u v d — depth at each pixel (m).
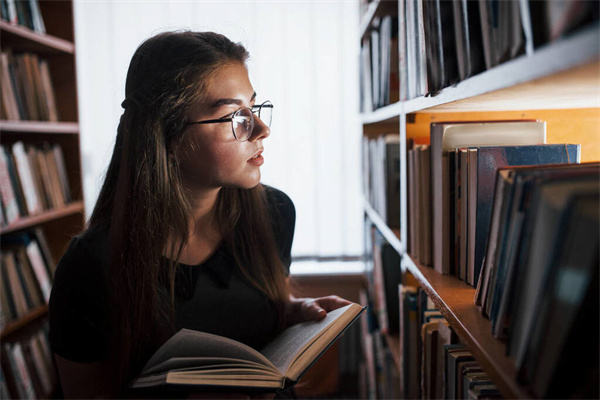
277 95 2.59
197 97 0.93
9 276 1.95
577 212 0.41
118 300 0.95
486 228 0.81
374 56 1.72
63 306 0.96
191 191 1.01
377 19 1.72
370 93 1.86
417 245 1.09
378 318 1.81
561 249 0.42
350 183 2.65
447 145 0.92
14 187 2.00
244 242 1.11
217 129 0.94
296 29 2.55
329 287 2.76
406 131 1.16
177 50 0.95
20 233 2.18
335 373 2.65
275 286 1.12
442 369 0.90
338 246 2.70
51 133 2.50
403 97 1.18
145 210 0.96
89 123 2.66
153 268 0.96
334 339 0.90
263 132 0.97
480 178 0.81
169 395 0.84
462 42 0.66
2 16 1.92
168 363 0.79
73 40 2.45
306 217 2.68
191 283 1.02
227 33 1.17
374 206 1.90
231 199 1.07
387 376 1.69
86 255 0.97
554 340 0.44
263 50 2.56
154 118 0.95
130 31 2.54
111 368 0.97
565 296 0.43
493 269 0.61
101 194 1.05
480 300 0.73
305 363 0.83
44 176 2.26
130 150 0.97
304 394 2.64
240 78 0.97
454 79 0.70
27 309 2.06
